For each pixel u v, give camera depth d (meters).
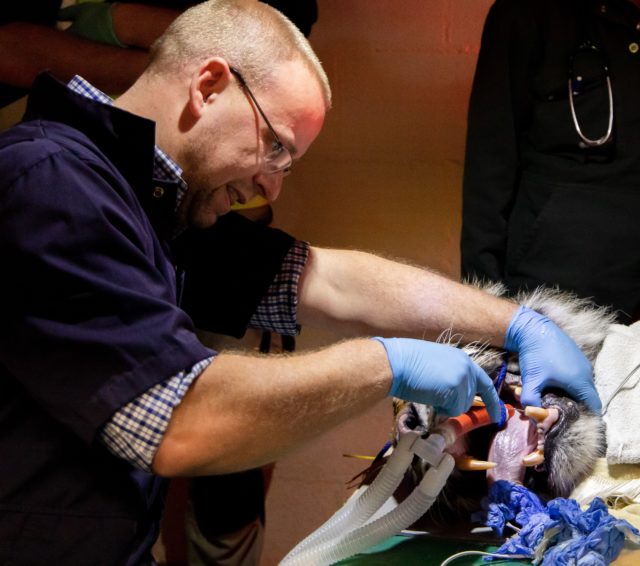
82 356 1.10
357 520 1.28
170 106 1.30
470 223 2.20
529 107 2.18
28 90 2.15
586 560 1.14
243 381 1.14
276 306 1.60
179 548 2.70
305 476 2.68
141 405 1.11
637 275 2.11
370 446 2.65
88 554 1.21
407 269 1.64
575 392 1.49
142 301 1.12
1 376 1.18
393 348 1.26
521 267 2.15
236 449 1.14
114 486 1.20
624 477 1.41
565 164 2.13
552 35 2.12
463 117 2.68
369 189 2.74
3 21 2.13
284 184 2.78
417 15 2.66
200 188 1.34
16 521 1.19
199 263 1.60
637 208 2.09
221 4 1.34
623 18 2.12
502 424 1.42
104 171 1.19
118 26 2.13
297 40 1.36
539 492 1.43
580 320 1.64
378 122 2.72
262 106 1.30
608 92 2.10
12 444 1.18
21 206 1.11
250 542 2.35
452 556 1.24
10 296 1.11
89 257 1.12
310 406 1.17
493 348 1.59
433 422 1.36
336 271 1.61
